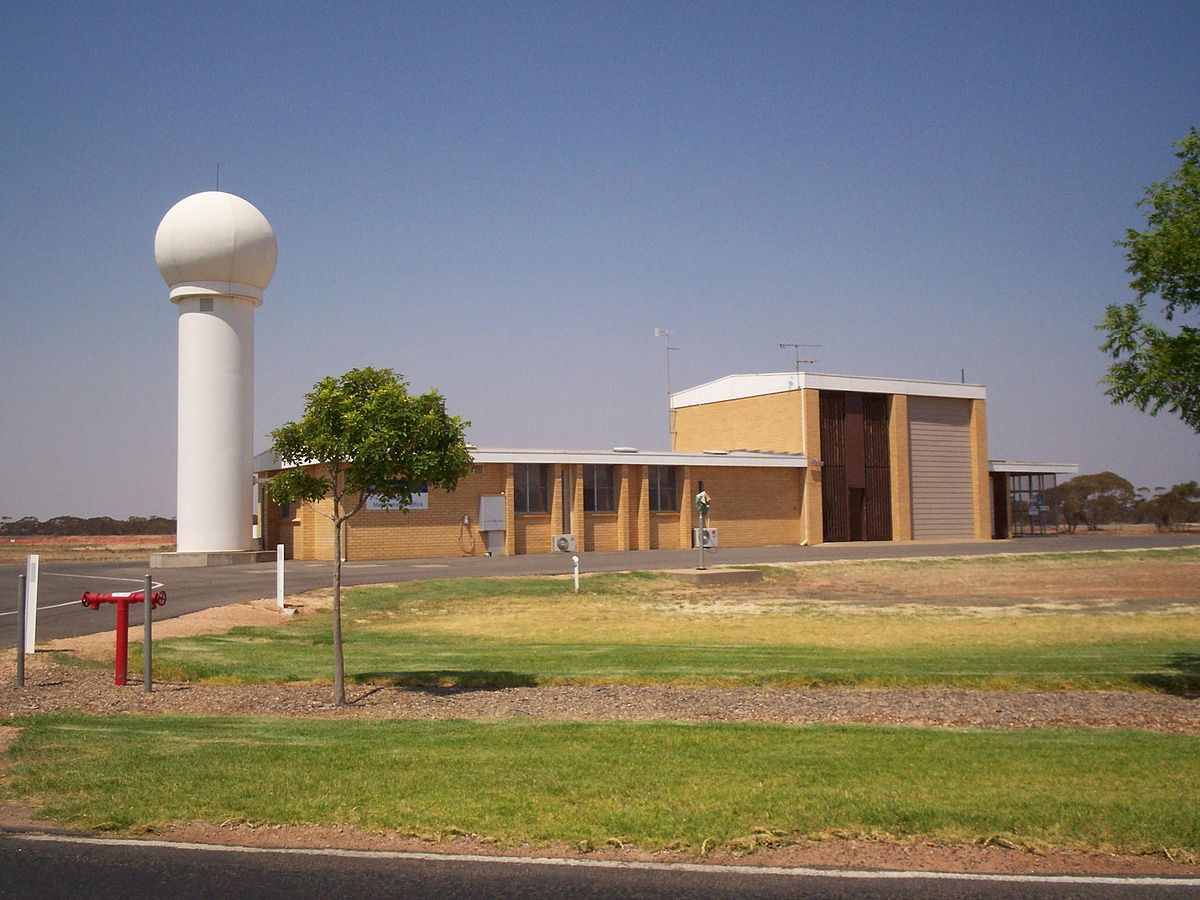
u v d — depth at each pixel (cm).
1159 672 1514
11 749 966
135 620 2138
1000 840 684
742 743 990
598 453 5156
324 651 1817
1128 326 1255
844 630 2267
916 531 6297
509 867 646
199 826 730
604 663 1630
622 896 597
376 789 813
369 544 4506
